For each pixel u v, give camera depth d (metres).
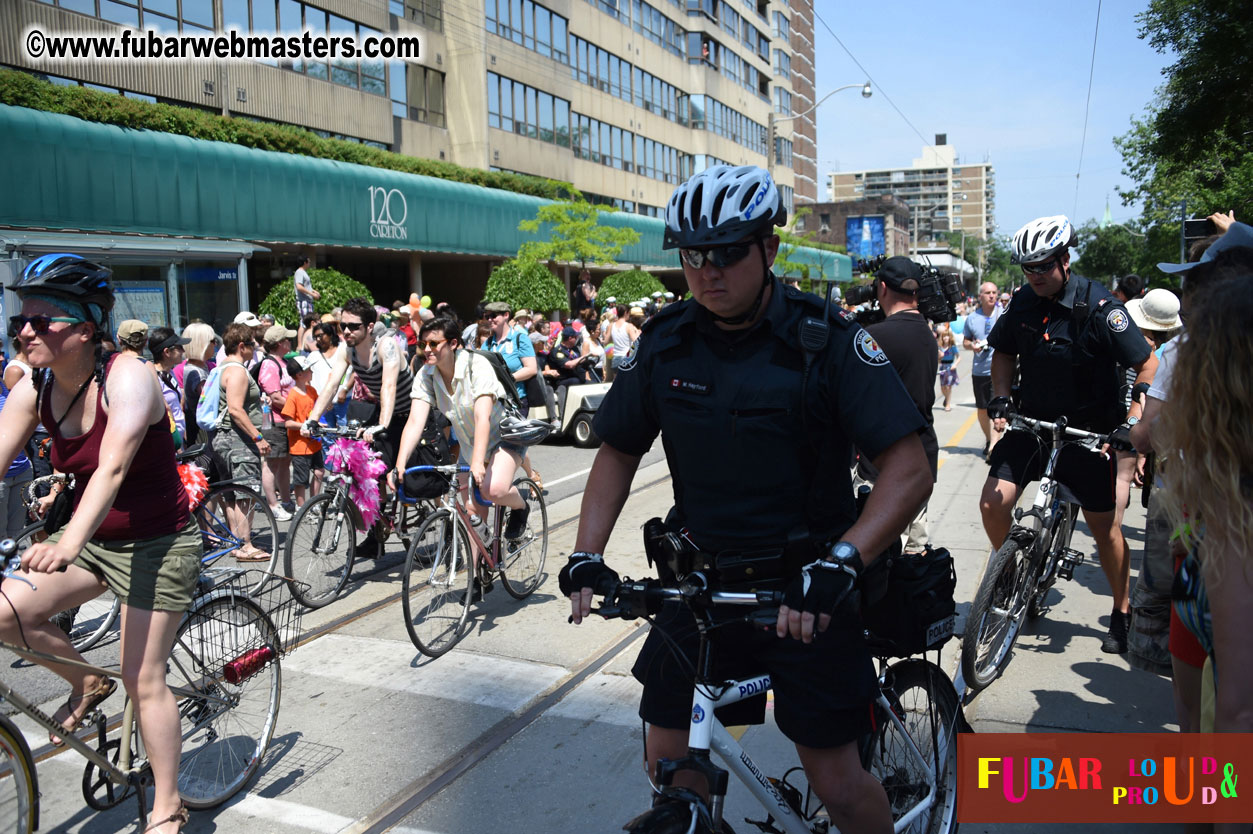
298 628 4.36
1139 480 4.79
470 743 3.77
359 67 23.06
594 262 25.89
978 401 9.99
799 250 43.31
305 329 12.35
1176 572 1.99
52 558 2.52
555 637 4.96
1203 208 19.27
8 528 5.80
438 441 5.61
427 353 4.99
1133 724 3.75
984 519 4.44
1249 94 14.92
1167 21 15.10
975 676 3.99
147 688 2.91
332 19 22.11
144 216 15.11
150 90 17.84
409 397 6.14
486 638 4.97
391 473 5.25
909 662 2.67
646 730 2.37
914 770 2.69
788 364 2.07
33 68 15.84
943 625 2.39
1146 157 24.23
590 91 35.03
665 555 2.24
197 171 16.03
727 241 1.95
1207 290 1.76
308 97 21.36
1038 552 4.27
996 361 4.60
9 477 5.54
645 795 3.33
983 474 9.24
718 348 2.15
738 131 50.84
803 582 1.89
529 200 26.00
